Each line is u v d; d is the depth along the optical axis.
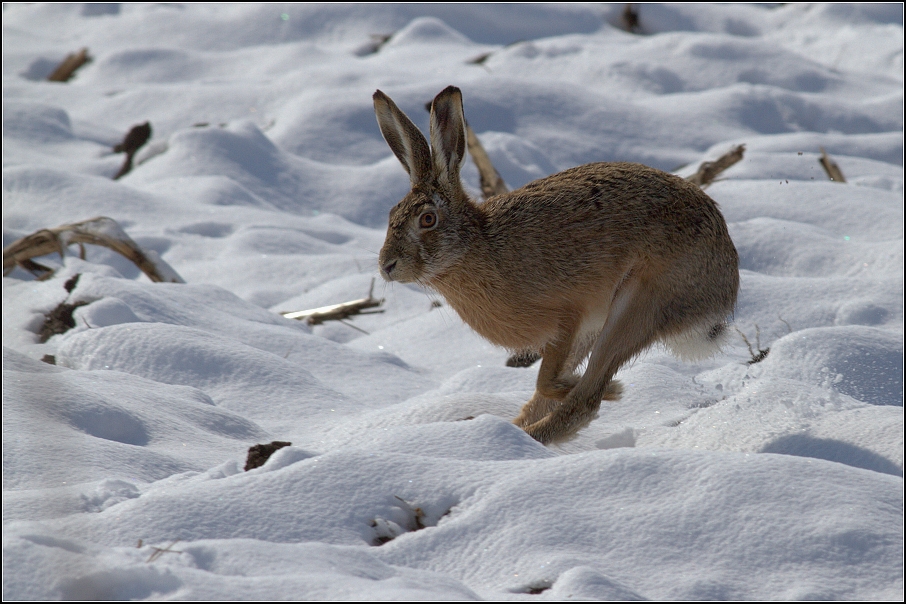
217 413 9.87
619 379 11.30
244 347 12.04
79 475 7.25
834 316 13.63
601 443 9.84
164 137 26.22
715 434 9.23
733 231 16.88
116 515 6.03
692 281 10.15
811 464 6.66
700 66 30.89
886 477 6.69
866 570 5.64
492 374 12.14
